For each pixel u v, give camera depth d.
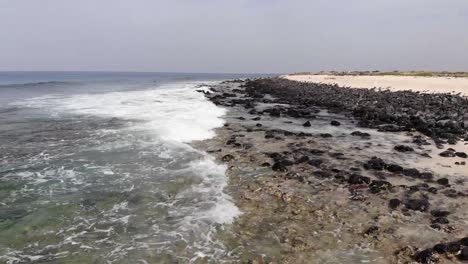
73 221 9.33
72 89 51.75
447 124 21.16
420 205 10.09
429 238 8.45
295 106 33.28
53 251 7.95
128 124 21.36
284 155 15.24
